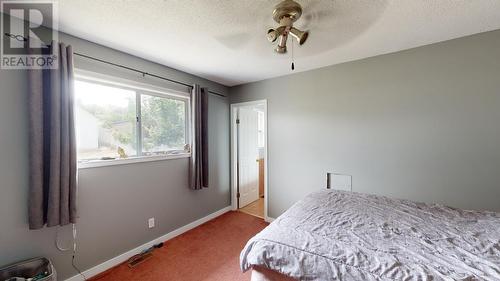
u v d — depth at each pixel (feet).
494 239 3.87
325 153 8.83
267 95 10.44
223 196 11.67
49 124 5.24
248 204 13.29
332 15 5.08
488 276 2.86
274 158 10.27
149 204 7.90
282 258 3.61
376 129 7.71
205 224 10.16
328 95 8.69
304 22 5.39
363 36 6.16
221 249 7.84
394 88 7.33
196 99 9.33
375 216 4.97
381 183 7.65
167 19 5.21
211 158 10.80
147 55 7.38
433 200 6.79
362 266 3.18
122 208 7.07
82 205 6.10
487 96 6.00
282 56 7.61
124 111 7.37
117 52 6.89
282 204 10.08
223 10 4.86
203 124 9.83
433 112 6.73
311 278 3.29
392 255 3.40
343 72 8.32
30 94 4.91
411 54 7.01
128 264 6.88
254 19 5.24
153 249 7.77
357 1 4.57
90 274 6.25
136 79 7.44
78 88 6.27
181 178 9.17
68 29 5.59
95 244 6.40
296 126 9.57
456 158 6.44
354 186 8.21
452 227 4.38
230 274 6.43
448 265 3.12
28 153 5.08
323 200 6.14
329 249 3.60
